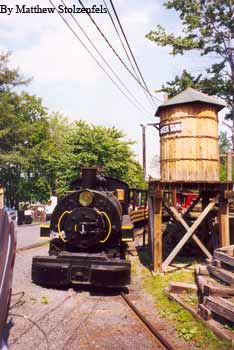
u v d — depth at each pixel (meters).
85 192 8.58
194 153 9.70
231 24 25.28
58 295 7.50
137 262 11.38
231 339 4.89
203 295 6.41
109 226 8.62
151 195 10.46
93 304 6.98
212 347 4.88
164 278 8.95
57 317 6.10
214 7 25.30
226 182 9.48
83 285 8.43
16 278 8.73
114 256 8.91
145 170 30.97
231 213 12.84
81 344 5.00
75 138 26.30
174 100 10.01
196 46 25.20
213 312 5.70
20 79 37.16
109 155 25.88
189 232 9.80
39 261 8.20
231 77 26.23
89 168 9.68
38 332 5.41
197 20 25.30
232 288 5.95
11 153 36.09
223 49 26.11
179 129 9.83
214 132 9.94
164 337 5.30
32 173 43.81
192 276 9.02
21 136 37.00
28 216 26.02
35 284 8.30
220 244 9.85
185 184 9.74
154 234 9.70
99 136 26.08
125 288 8.26
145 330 5.55
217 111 10.16
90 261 7.93
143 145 31.30
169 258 9.65
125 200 11.98
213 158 9.83
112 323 5.86
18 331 5.41
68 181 25.52
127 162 26.95
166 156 10.09
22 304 6.75
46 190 42.84
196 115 9.76
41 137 43.19
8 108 35.81
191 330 5.40
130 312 6.46
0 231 3.94
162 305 6.81
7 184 43.62
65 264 8.00
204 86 26.17
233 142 26.86
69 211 8.74
